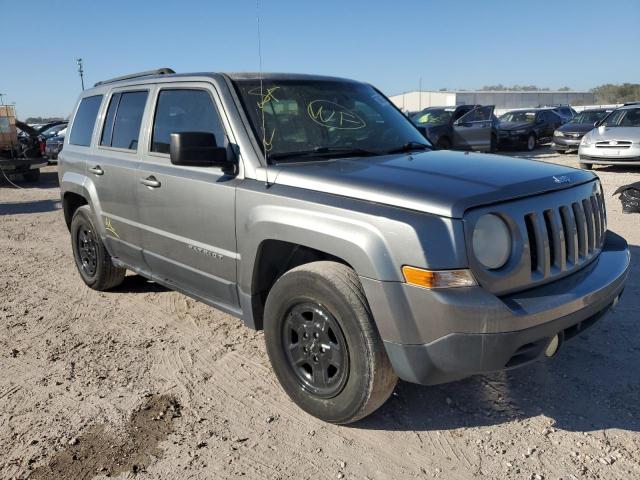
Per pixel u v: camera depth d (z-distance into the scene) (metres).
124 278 5.61
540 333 2.72
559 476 2.72
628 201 8.38
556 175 3.14
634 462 2.80
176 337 4.46
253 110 3.66
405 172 3.12
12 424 3.28
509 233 2.76
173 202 3.98
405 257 2.64
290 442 3.05
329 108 3.99
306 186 3.15
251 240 3.35
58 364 4.03
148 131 4.38
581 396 3.42
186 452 2.98
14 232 8.90
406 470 2.81
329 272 2.94
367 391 2.89
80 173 5.31
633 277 5.44
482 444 2.99
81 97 5.77
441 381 2.80
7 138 16.14
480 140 17.97
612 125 13.80
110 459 2.94
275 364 3.36
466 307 2.57
